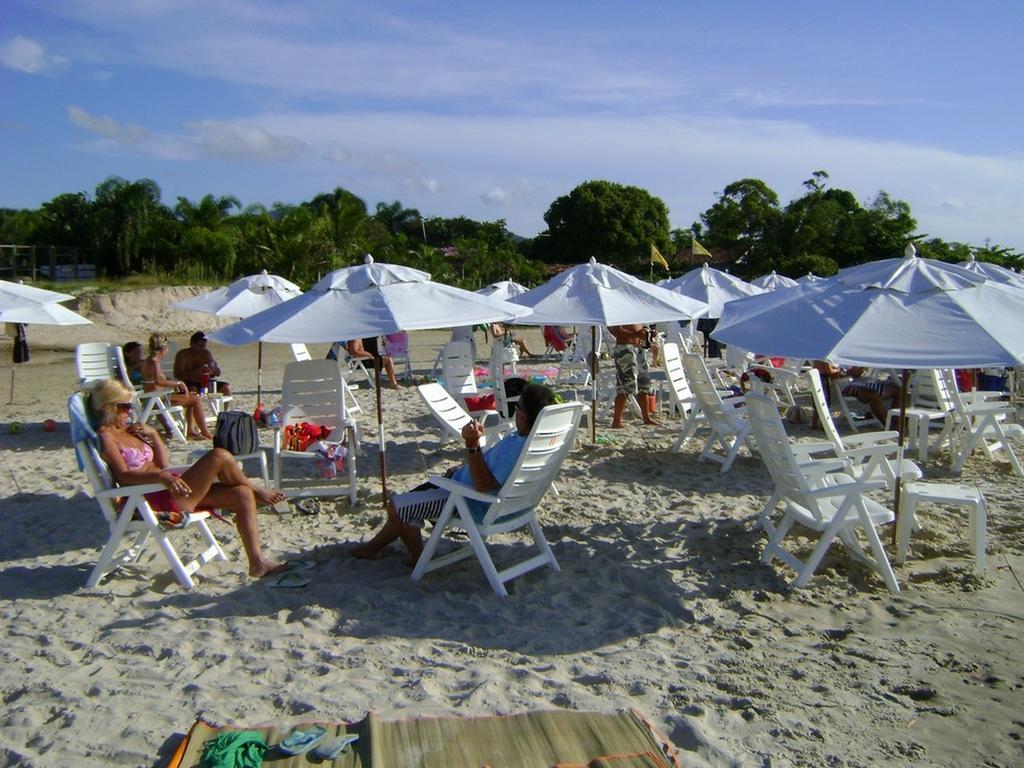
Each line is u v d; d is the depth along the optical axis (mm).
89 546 6000
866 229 43781
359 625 4621
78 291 31297
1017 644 4379
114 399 5262
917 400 9125
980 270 9844
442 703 3754
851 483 5125
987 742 3494
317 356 22406
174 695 3836
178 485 5129
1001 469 8023
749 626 4660
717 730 3582
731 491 7359
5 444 9609
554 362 18969
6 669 4090
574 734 3434
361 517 6648
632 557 5727
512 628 4645
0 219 41344
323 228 37250
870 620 4727
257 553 5398
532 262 48344
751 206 45000
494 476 5141
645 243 50281
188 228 37562
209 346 25672
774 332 5145
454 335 15250
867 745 3479
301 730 3445
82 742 3430
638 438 9609
